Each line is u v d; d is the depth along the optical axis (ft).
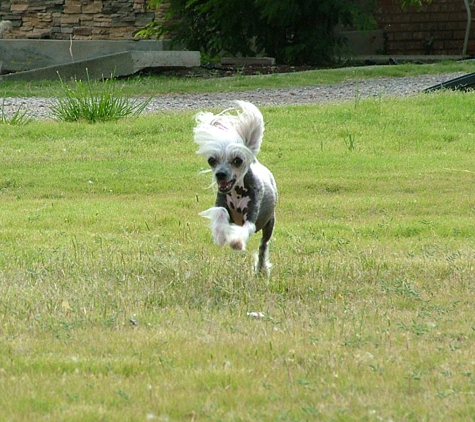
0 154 54.19
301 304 26.11
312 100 75.66
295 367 20.16
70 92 68.64
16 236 36.17
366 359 20.65
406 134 61.16
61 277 28.45
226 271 29.45
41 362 20.11
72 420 16.75
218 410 17.46
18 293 26.22
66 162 53.11
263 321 24.16
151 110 70.69
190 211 42.29
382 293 27.48
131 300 25.96
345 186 48.16
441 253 33.17
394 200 44.73
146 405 17.66
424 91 76.59
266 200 28.73
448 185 48.44
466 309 25.63
